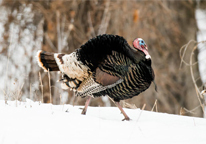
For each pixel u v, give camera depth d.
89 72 17.94
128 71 17.72
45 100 32.25
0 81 31.83
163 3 34.66
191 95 35.75
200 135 14.09
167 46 34.91
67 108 19.41
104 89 17.95
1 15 34.88
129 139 13.34
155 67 34.38
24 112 15.70
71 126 14.38
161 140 13.39
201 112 35.94
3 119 14.46
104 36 18.02
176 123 16.83
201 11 41.03
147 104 33.88
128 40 32.75
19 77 31.91
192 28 36.41
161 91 34.53
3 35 34.53
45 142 12.55
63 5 33.47
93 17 33.19
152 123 15.91
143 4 33.34
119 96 18.22
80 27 33.44
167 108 34.69
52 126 14.18
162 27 34.53
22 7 34.84
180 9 35.78
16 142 12.26
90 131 14.03
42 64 18.55
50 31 33.59
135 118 18.53
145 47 18.39
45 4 34.06
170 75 35.12
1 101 18.80
